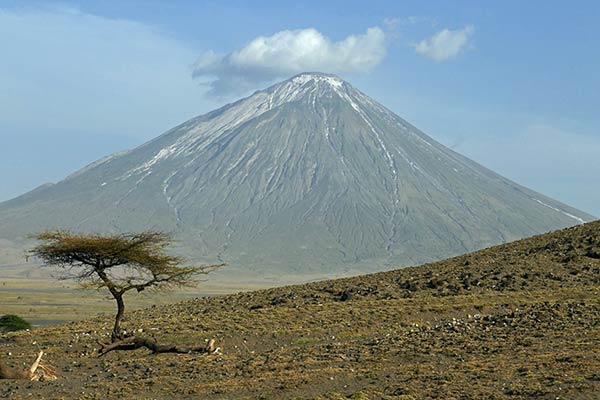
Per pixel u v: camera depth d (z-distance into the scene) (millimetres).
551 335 34750
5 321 71750
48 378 33688
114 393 29750
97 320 56719
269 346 39969
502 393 24969
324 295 55562
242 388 29094
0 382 32438
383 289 55625
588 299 45531
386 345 36094
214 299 62406
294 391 28125
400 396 25391
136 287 44719
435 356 32750
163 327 46500
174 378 31953
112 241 43750
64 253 43906
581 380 25438
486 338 35625
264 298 57844
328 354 34906
